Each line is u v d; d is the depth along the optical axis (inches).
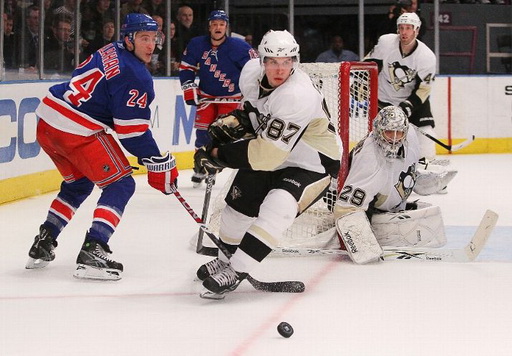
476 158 853.2
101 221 359.6
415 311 314.0
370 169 391.2
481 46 950.4
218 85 636.1
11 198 588.7
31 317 305.4
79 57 725.9
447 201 591.8
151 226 496.7
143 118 353.1
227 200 339.0
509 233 469.1
